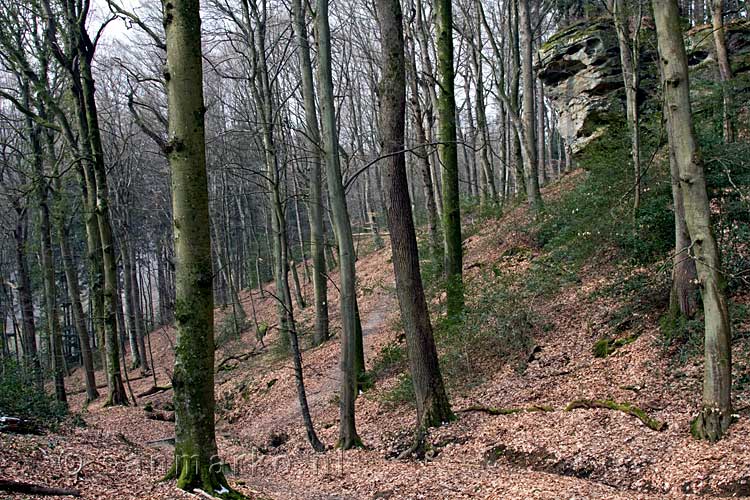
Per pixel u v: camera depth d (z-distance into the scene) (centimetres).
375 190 4306
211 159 2739
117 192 2734
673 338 1087
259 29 1641
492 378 1302
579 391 1089
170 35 628
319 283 2159
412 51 2048
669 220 1295
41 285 3038
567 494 738
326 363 1909
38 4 1565
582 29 1923
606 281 1403
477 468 927
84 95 1617
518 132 2266
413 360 1141
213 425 662
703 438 806
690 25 1989
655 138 1435
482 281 1544
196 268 635
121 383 1762
